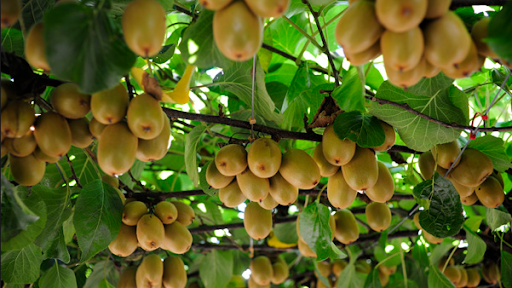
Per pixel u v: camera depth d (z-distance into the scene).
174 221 0.97
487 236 1.24
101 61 0.59
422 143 0.90
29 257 0.90
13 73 0.69
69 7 0.57
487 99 1.16
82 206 0.86
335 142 0.80
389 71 0.60
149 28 0.57
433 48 0.56
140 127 0.66
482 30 0.61
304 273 1.89
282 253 1.75
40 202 0.79
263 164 0.76
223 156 0.79
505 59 0.57
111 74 0.60
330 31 1.28
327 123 0.86
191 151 0.97
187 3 1.04
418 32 0.55
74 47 0.58
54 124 0.68
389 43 0.56
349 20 0.57
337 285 1.49
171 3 0.87
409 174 1.08
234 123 0.88
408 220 1.49
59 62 0.57
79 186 0.95
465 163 0.91
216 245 1.46
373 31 0.57
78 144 0.73
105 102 0.66
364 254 1.71
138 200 1.02
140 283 0.97
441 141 0.89
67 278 1.06
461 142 0.96
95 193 0.88
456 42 0.55
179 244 0.95
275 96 1.15
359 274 1.61
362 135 0.80
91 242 0.86
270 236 1.55
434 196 0.90
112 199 0.90
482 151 0.98
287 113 1.01
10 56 0.69
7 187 0.64
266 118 0.94
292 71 1.27
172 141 1.48
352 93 0.75
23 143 0.67
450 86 0.84
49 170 1.03
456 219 0.88
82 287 1.29
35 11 0.83
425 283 1.56
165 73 1.35
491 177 0.98
